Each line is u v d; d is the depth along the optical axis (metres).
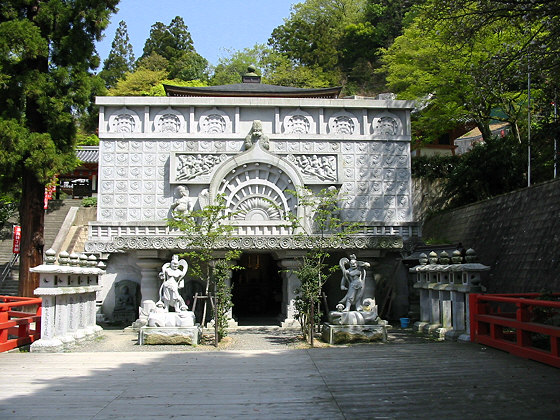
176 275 13.70
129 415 6.32
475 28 14.30
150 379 8.39
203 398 7.14
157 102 20.11
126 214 19.67
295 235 15.93
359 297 13.38
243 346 12.68
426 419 6.13
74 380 8.32
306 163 20.14
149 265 16.39
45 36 18.59
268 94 24.31
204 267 17.69
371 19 60.59
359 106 20.73
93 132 54.84
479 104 24.67
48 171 17.45
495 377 8.35
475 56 22.06
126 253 18.28
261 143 19.44
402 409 6.55
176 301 13.59
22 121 17.84
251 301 23.11
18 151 17.00
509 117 25.53
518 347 10.20
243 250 16.56
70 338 12.32
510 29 16.56
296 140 20.44
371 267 16.86
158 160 20.03
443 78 24.73
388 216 20.41
